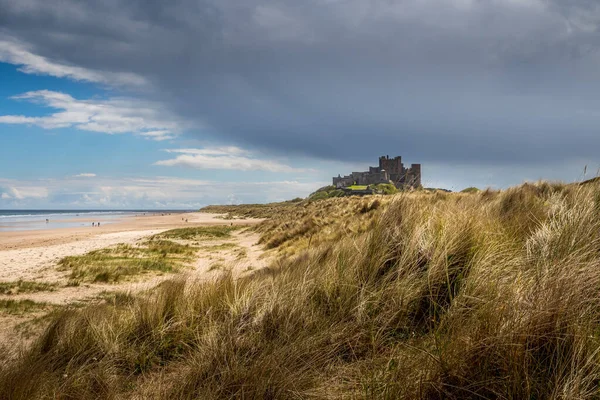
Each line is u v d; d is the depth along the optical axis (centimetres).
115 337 358
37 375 277
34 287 1061
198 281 509
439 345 205
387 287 311
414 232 359
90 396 267
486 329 196
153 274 1312
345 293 332
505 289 228
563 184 839
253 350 279
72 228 4984
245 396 220
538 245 312
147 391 261
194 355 306
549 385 164
